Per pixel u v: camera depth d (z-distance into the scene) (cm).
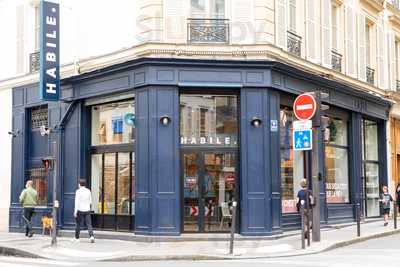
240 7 1691
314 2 2016
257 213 1648
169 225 1619
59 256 1423
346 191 2202
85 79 1817
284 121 1848
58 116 1933
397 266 1166
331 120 2133
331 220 2045
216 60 1642
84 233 1791
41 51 1795
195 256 1363
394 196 2561
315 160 1595
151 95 1636
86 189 1700
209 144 1697
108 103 1828
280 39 1778
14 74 2131
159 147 1630
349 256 1354
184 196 1680
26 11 2102
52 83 1814
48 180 1980
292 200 1864
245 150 1666
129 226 1747
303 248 1464
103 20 1817
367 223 2219
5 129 2164
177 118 1647
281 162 1822
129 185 1764
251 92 1672
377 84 2473
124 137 1792
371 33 2497
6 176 2145
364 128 2394
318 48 2020
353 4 2297
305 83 1877
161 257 1366
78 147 1861
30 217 1897
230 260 1327
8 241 1742
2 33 2203
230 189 1700
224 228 1689
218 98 1717
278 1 1784
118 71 1716
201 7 1697
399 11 2722
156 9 1662
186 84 1641
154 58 1622
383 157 2503
